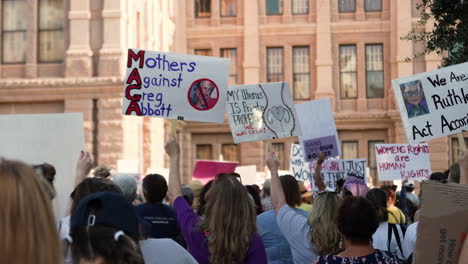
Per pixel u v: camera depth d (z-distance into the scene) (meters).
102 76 36.91
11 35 38.62
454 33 18.16
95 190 6.41
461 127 11.03
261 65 50.56
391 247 10.36
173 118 10.31
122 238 4.44
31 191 3.50
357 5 49.81
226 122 50.19
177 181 8.38
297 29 50.12
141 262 4.50
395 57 48.97
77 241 4.48
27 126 12.62
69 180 12.48
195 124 50.44
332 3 50.12
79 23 37.44
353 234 6.80
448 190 5.89
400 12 48.69
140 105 10.25
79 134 12.60
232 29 50.69
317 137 17.48
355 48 49.88
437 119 11.09
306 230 8.53
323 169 19.25
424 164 20.41
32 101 37.72
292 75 50.25
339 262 6.67
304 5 50.50
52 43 38.19
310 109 17.56
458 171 10.01
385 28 49.34
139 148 39.12
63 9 38.19
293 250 8.66
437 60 48.06
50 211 3.55
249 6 50.53
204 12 51.22
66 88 36.94
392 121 48.84
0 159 3.56
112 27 36.97
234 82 50.72
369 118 49.06
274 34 50.41
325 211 8.38
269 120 12.32
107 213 4.51
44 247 3.47
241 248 7.13
